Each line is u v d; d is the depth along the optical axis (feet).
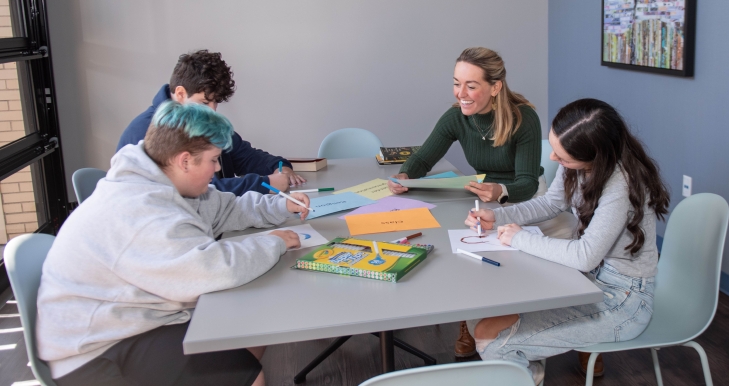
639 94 10.43
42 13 11.55
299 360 7.47
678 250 5.37
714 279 4.82
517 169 7.02
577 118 4.93
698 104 8.84
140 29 12.96
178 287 4.17
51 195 12.35
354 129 10.16
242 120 13.71
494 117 7.15
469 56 6.81
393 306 3.89
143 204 4.24
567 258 4.50
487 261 4.58
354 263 4.48
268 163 8.14
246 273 4.32
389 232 5.42
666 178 9.87
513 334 4.96
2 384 7.16
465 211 6.03
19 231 11.07
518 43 13.94
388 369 5.37
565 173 5.61
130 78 13.16
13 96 10.94
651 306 5.10
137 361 4.28
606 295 5.04
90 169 7.30
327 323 3.70
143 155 4.55
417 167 7.62
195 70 6.58
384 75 13.78
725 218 4.75
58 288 4.24
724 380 6.60
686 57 8.83
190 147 4.49
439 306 3.87
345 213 6.09
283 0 13.15
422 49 13.73
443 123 7.69
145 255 4.17
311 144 13.99
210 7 13.02
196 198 5.47
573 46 12.75
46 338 4.25
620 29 10.66
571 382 6.77
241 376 4.47
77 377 4.23
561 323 4.93
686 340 4.89
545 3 13.80
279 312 3.87
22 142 10.93
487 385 3.09
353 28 13.44
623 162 4.91
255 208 5.72
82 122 13.24
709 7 8.38
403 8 13.44
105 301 4.25
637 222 4.91
